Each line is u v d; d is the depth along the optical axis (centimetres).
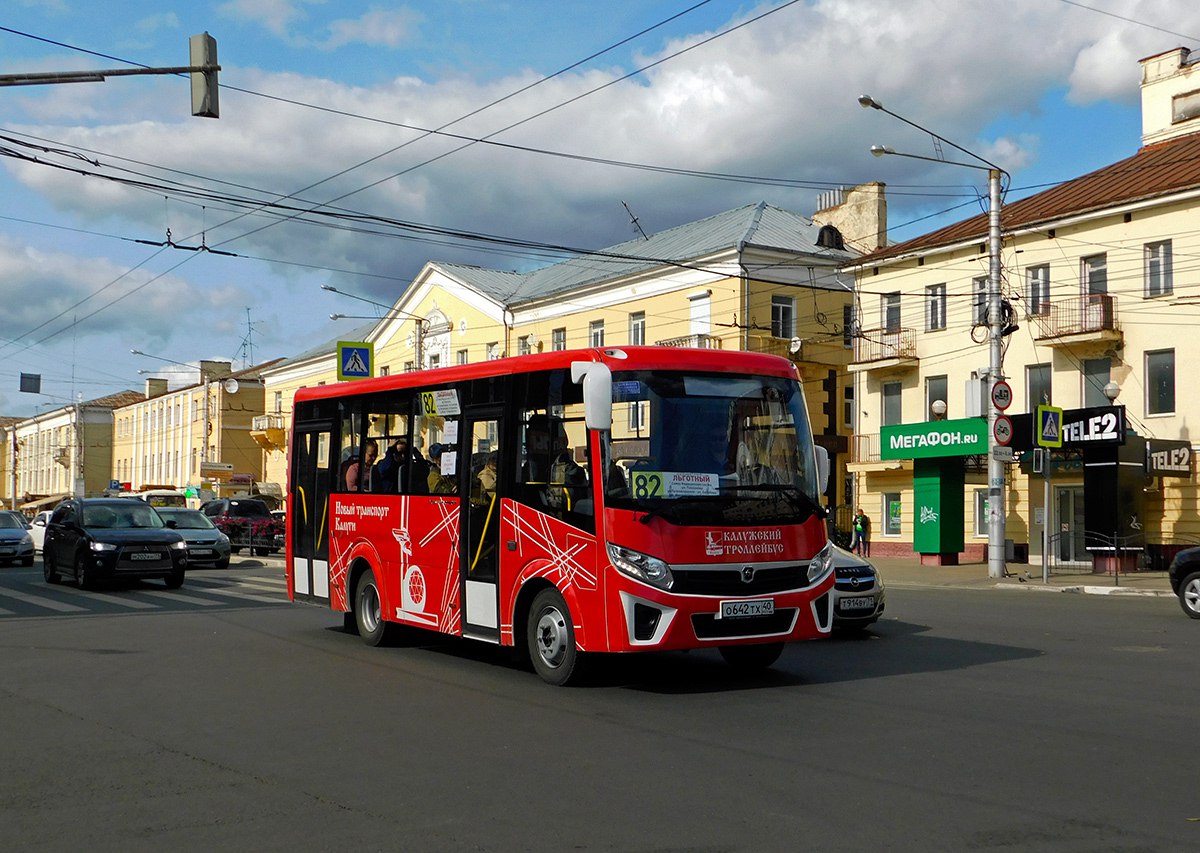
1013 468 3569
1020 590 2598
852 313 4197
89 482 9644
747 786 680
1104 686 1043
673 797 657
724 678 1107
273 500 5878
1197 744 786
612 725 877
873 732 837
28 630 1590
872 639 1445
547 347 4994
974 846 556
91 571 2255
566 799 657
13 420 12106
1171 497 3117
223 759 779
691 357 1054
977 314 3666
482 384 1188
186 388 8106
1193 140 3631
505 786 689
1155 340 3177
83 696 1045
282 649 1368
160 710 970
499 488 1139
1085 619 1736
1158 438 3161
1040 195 3722
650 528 988
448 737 840
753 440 1054
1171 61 3847
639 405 1019
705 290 4259
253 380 7631
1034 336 3475
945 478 3616
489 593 1149
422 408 1295
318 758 777
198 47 1479
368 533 1392
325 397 1527
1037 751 766
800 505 1052
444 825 608
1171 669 1155
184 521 3094
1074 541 3409
